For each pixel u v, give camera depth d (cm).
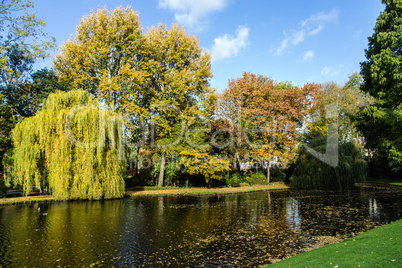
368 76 2930
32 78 2823
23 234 1122
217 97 3192
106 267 780
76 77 2606
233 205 1906
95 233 1141
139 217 1470
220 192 2725
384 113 2636
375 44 2805
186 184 3142
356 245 767
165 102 2898
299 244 973
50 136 1920
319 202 1978
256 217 1468
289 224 1292
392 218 1350
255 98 3331
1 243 999
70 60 2670
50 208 1748
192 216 1502
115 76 2788
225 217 1473
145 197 2359
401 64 2502
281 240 1029
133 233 1141
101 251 917
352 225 1233
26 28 2081
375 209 1617
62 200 2075
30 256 866
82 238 1066
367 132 2955
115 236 1097
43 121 1898
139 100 3045
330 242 981
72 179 1964
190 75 3006
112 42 2717
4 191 2150
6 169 2195
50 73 2953
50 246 966
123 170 2320
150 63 2870
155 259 842
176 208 1772
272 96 3456
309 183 2978
